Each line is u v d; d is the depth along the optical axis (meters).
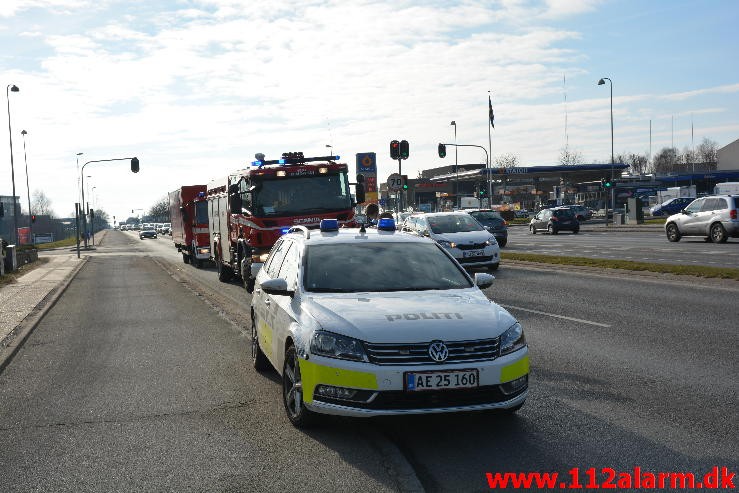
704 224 29.25
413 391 5.13
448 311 5.59
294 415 5.86
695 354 8.11
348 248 6.89
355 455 5.12
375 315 5.50
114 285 22.33
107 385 7.84
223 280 21.95
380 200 63.28
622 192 90.44
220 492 4.53
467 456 5.03
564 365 7.81
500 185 114.38
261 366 8.18
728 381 6.90
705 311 11.07
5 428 6.25
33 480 4.91
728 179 99.81
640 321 10.41
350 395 5.21
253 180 16.30
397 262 6.68
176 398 7.07
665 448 5.07
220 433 5.80
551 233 45.44
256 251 16.34
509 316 5.69
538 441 5.30
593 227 53.38
